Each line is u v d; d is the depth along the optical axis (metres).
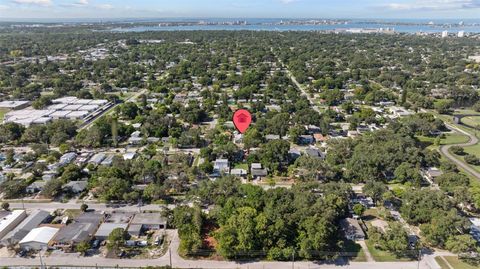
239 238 87.81
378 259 89.25
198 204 110.75
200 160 147.62
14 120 189.62
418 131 183.88
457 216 95.56
